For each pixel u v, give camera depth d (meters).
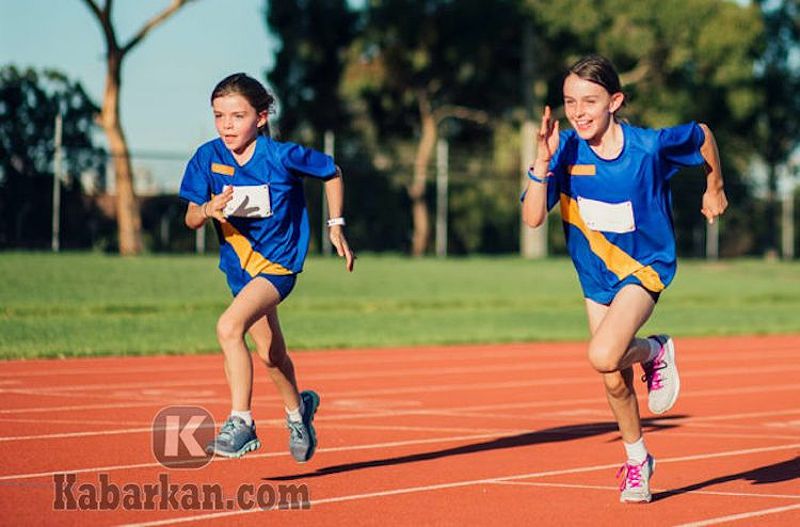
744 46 85.56
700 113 89.38
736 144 97.31
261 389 22.56
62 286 44.06
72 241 59.97
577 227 12.43
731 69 85.69
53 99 60.00
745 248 94.19
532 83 85.88
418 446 16.05
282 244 13.02
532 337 35.59
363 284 52.19
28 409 18.89
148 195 64.75
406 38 86.06
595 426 18.28
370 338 34.00
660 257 12.19
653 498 12.61
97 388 22.03
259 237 13.02
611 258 12.27
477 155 96.44
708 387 24.64
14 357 27.08
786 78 98.50
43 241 58.84
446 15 86.69
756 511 11.99
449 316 42.78
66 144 60.56
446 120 96.50
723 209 12.71
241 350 12.59
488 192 87.25
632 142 11.97
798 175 99.31
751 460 15.23
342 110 94.00
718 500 12.54
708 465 14.82
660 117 86.69
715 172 12.48
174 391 21.89
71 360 27.08
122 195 60.84
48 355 27.45
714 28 84.31
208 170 13.08
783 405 21.61
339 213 13.02
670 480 13.73
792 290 60.69
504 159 90.19
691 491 13.04
